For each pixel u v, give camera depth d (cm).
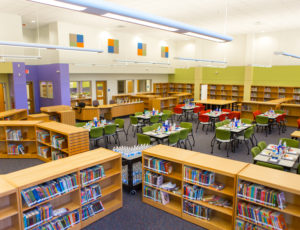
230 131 760
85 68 1351
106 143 828
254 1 857
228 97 1727
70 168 385
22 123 711
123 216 442
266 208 356
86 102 1497
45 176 356
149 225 416
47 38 1299
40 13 1041
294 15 1057
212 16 1070
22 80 1097
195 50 1811
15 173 368
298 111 1142
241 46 1631
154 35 1638
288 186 321
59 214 374
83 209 409
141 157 520
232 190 392
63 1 201
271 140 918
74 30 1274
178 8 945
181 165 456
